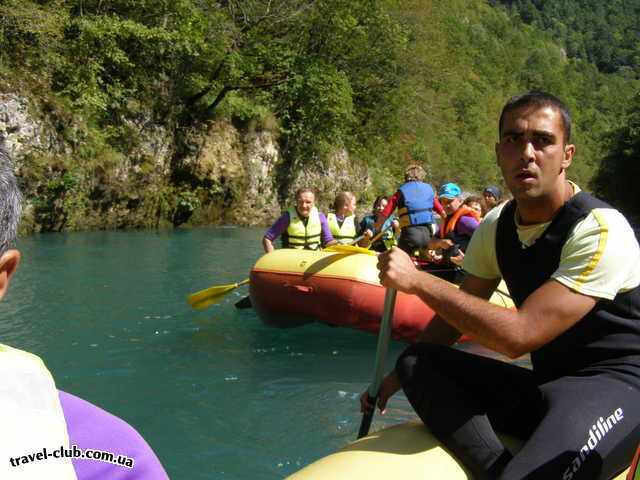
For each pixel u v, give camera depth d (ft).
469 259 6.44
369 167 78.38
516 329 5.04
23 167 40.86
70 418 2.57
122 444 2.65
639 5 584.81
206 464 8.94
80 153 44.60
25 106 41.45
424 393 5.38
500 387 5.70
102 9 50.26
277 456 9.25
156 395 11.73
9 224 2.60
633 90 417.90
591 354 5.42
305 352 15.05
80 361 13.73
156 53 51.96
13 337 15.39
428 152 106.32
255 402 11.48
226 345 15.46
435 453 5.12
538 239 5.59
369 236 19.99
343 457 5.12
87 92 45.14
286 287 16.24
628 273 5.26
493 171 136.98
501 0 554.05
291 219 19.63
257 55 59.47
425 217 20.49
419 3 82.12
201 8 55.77
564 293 5.11
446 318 5.35
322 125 62.90
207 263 29.12
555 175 5.46
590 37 535.60
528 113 5.43
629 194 125.49
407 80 79.20
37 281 22.75
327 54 70.33
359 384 12.68
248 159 57.82
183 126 53.93
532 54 327.06
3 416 2.31
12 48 43.16
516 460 4.70
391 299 6.65
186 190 53.21
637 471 4.40
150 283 23.24
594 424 4.84
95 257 29.73
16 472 2.26
